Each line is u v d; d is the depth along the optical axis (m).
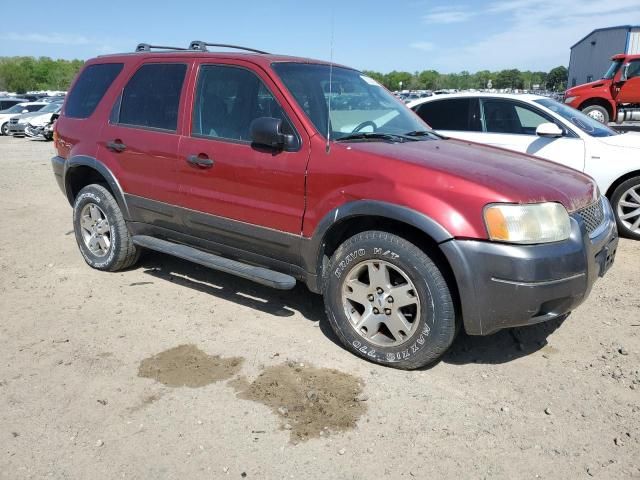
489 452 2.76
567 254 3.16
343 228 3.74
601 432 2.91
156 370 3.48
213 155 4.11
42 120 21.41
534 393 3.27
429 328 3.29
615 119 16.86
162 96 4.58
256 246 4.04
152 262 5.54
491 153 4.04
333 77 4.40
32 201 8.75
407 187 3.29
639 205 6.39
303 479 2.57
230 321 4.20
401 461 2.69
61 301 4.57
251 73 4.08
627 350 3.77
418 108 7.75
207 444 2.80
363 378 3.40
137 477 2.58
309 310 4.43
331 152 3.61
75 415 3.03
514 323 3.19
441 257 3.29
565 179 3.68
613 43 25.91
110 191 5.10
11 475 2.58
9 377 3.40
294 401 3.15
